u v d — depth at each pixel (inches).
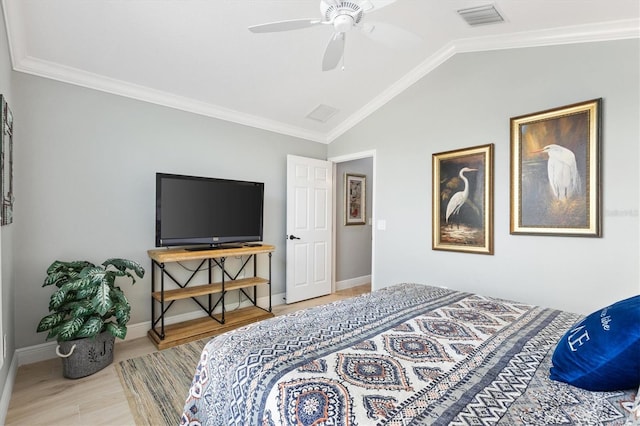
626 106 86.8
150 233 120.6
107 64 103.1
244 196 137.6
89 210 107.6
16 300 94.3
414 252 137.4
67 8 81.4
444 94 126.9
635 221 85.2
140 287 118.2
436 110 129.5
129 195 115.9
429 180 132.2
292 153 167.5
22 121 95.2
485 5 92.0
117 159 113.2
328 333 54.4
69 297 90.3
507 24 100.3
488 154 113.1
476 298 77.5
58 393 80.5
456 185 122.9
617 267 87.8
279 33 100.5
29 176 96.5
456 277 123.3
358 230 207.9
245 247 133.6
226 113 140.6
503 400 34.9
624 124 87.0
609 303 89.0
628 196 86.2
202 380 50.6
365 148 159.3
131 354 102.4
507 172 109.3
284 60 113.9
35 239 97.7
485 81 115.0
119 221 113.7
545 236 100.3
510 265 108.4
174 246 118.8
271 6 89.7
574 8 86.6
